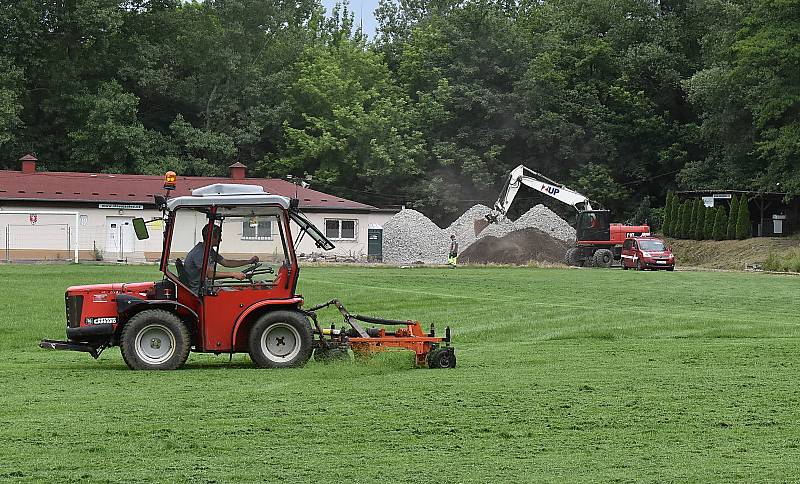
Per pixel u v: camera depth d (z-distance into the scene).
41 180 92.69
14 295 44.97
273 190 99.12
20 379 22.95
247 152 127.75
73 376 23.39
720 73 115.00
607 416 18.27
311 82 125.31
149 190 93.94
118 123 115.25
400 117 125.00
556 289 56.59
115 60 122.94
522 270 80.06
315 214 95.62
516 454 15.26
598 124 128.88
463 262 98.19
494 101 126.25
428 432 16.86
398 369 24.59
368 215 97.88
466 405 19.36
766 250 99.31
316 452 15.39
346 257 93.75
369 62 130.75
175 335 24.12
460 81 128.88
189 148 120.19
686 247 111.56
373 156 120.50
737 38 106.25
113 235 89.75
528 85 126.06
